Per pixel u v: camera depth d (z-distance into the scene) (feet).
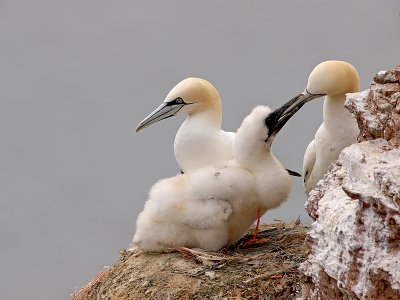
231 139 51.80
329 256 35.06
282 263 45.70
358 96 38.01
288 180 49.03
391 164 32.55
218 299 43.73
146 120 52.90
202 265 46.68
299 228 52.34
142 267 47.93
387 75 36.78
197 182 48.14
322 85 50.60
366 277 32.76
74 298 50.83
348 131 51.62
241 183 48.01
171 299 44.42
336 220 35.42
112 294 46.62
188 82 52.39
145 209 49.52
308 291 38.09
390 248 32.37
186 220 48.01
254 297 43.52
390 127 35.35
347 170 35.76
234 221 48.85
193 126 51.65
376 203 32.50
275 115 49.11
